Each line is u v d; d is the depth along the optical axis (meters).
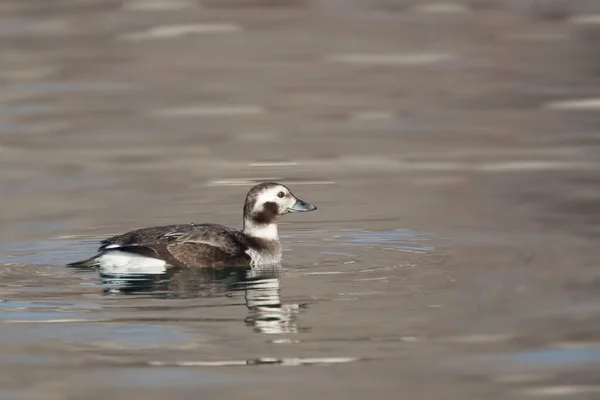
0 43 32.28
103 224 16.48
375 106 25.05
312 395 9.90
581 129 22.52
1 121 24.11
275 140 22.28
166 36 33.09
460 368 10.51
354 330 11.53
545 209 16.81
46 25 34.69
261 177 19.50
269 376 10.38
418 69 28.75
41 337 11.43
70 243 15.38
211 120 24.06
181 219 16.84
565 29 33.12
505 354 10.80
